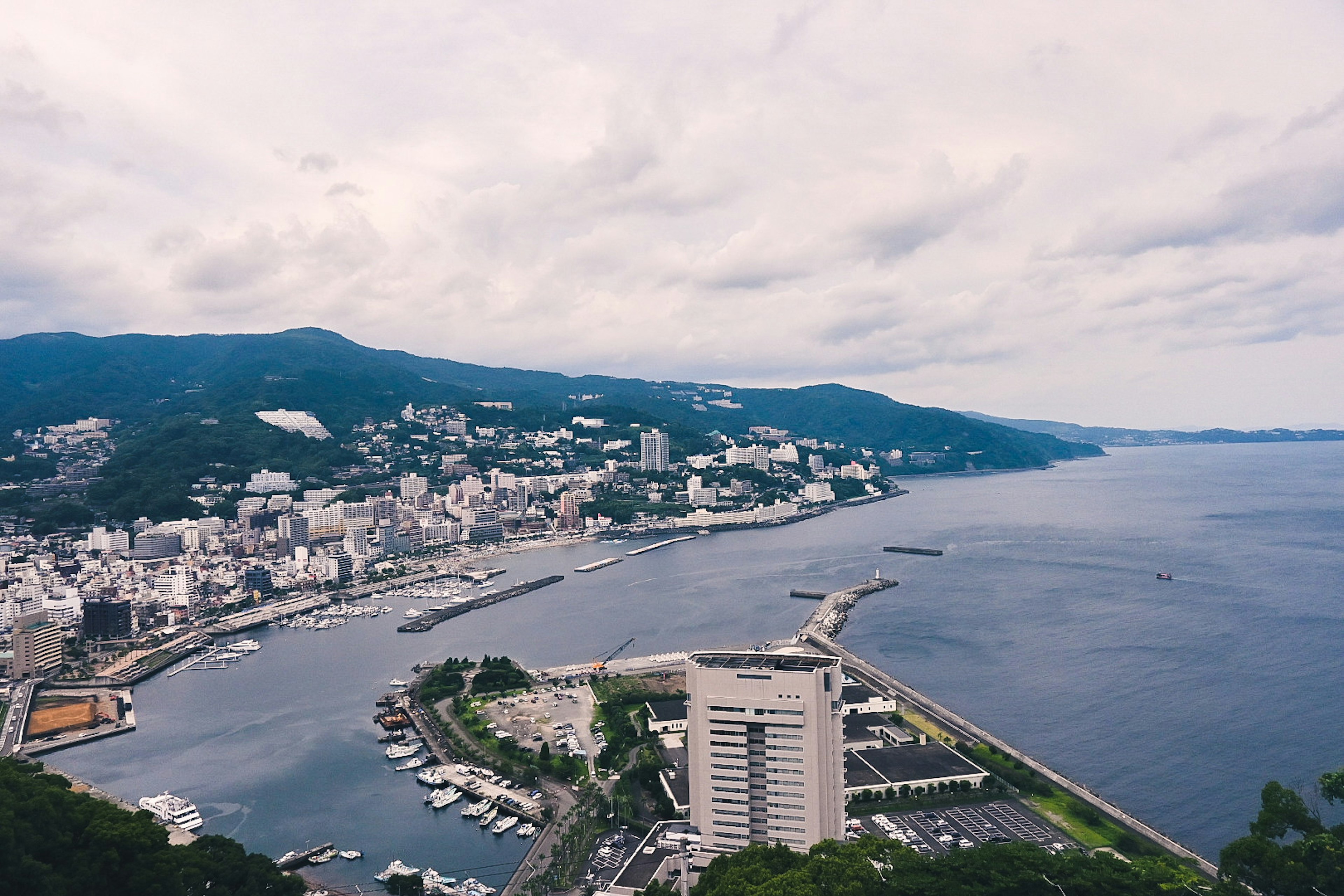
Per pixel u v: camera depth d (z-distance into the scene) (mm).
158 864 199750
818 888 178250
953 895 184875
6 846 179125
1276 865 192125
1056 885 191125
